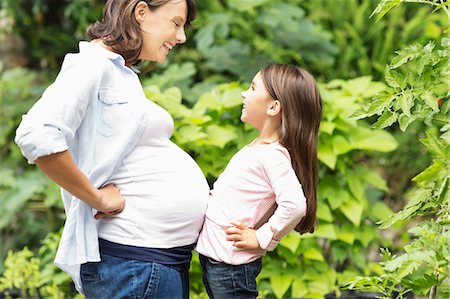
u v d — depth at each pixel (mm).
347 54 8078
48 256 6039
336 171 6039
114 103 3574
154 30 3705
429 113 3576
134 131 3561
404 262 3395
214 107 5793
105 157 3543
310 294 5633
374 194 6613
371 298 5613
